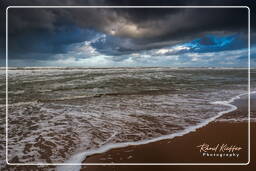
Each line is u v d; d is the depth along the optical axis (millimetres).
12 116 6703
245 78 22312
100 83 16359
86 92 12336
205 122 5820
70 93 11977
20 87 14109
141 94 11477
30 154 3840
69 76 21344
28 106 8398
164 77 21516
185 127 5406
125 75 23109
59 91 12672
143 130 5203
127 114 6879
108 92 12273
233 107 7789
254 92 11836
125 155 3783
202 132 4973
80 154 3822
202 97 10242
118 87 14453
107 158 3656
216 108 7656
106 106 8258
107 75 22812
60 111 7426
